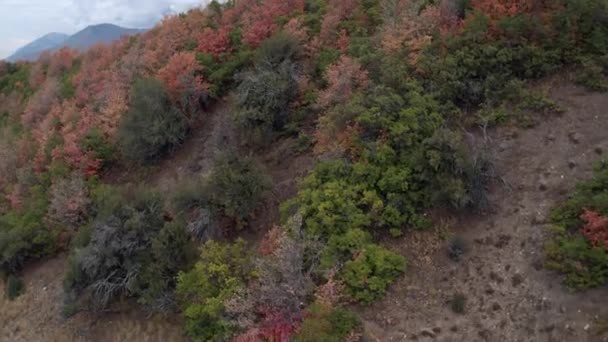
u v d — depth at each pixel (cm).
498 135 1256
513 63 1349
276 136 1595
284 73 1633
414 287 1066
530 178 1150
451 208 1159
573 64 1323
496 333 952
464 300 1017
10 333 1569
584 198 1014
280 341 1000
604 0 1312
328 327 970
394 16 1599
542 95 1275
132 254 1345
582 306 912
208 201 1370
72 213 1730
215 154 1551
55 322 1501
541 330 923
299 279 1058
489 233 1098
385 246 1153
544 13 1364
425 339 984
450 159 1124
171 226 1312
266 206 1395
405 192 1167
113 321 1377
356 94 1337
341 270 1090
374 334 1005
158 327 1271
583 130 1184
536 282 983
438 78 1342
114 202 1452
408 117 1209
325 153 1323
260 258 1145
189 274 1224
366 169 1194
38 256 1767
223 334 1111
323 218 1148
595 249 928
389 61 1394
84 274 1378
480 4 1463
